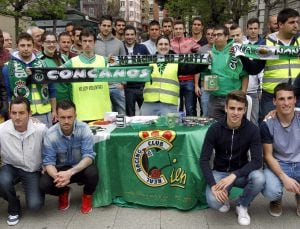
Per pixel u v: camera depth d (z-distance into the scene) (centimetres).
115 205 432
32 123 405
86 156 405
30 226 391
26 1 1421
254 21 654
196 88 673
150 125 447
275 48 478
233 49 492
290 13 468
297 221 389
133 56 515
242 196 389
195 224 386
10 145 400
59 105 392
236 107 370
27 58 476
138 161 418
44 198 421
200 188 409
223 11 1934
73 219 403
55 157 409
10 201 395
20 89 473
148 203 423
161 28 769
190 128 428
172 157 412
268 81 492
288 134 390
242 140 385
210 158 411
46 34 534
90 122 496
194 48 692
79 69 490
